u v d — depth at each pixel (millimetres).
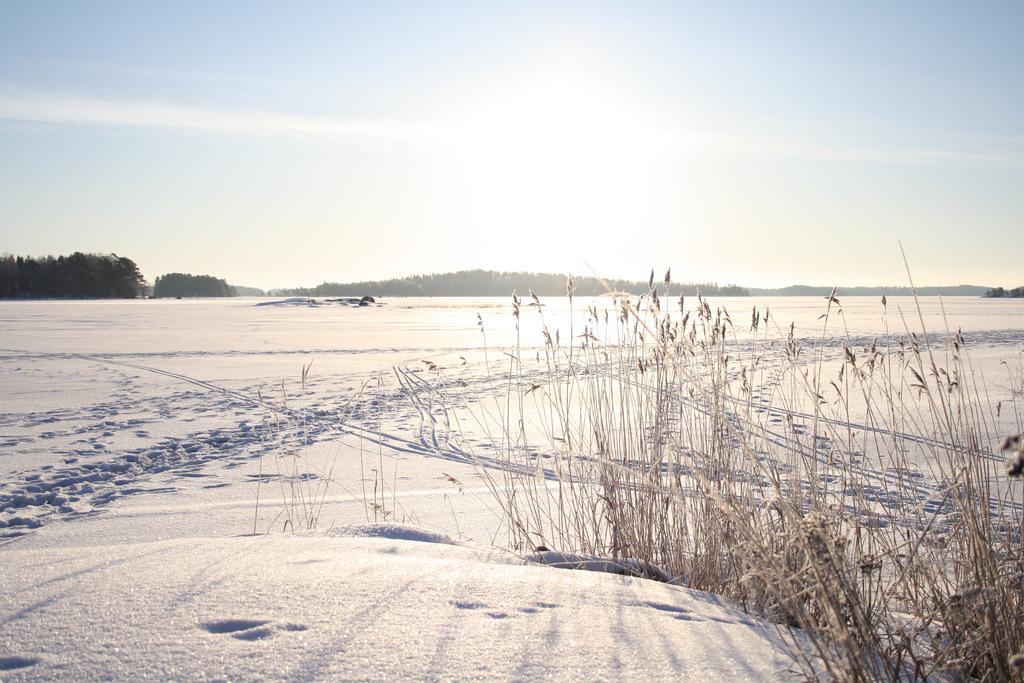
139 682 1577
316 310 64188
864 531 3375
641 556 3514
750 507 2818
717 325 3893
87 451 7402
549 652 1843
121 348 22047
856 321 40031
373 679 1630
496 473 6305
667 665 1828
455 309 67562
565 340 22812
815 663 1982
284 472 6492
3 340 24578
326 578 2270
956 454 3191
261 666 1658
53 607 1979
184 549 2631
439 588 2248
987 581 2398
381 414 10180
